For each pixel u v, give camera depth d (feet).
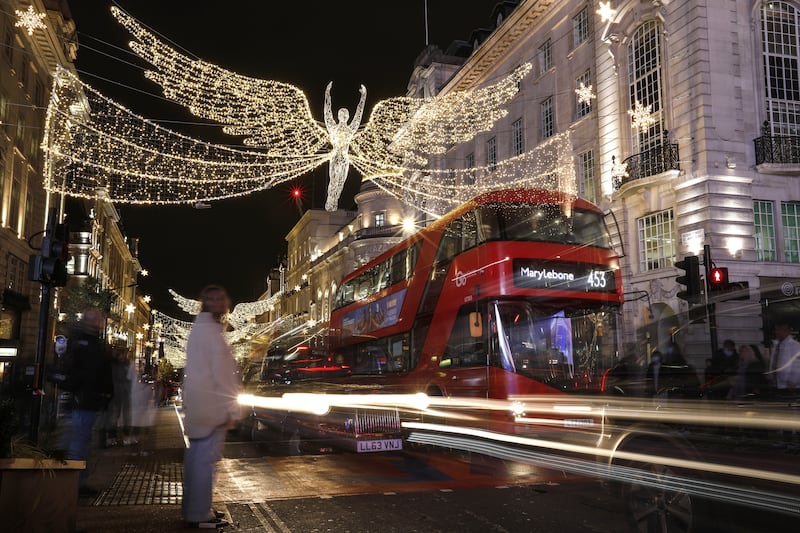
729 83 67.46
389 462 36.63
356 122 72.02
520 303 36.11
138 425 61.41
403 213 156.56
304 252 244.42
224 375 19.06
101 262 175.73
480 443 36.24
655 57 74.74
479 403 35.78
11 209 88.33
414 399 37.96
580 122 87.40
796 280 65.67
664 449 17.99
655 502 17.89
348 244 180.65
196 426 18.99
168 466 34.01
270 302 226.58
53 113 104.27
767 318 39.99
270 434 53.83
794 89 69.82
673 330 31.89
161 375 242.78
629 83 78.79
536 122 99.25
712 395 23.48
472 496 25.71
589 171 86.07
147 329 332.39
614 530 19.97
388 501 24.72
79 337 25.86
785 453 18.83
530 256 36.99
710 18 67.82
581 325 36.96
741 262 64.44
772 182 67.15
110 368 26.21
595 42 84.53
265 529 20.24
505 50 107.96
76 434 25.36
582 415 31.94
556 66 94.07
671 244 70.18
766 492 17.42
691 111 67.77
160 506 23.07
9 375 43.47
